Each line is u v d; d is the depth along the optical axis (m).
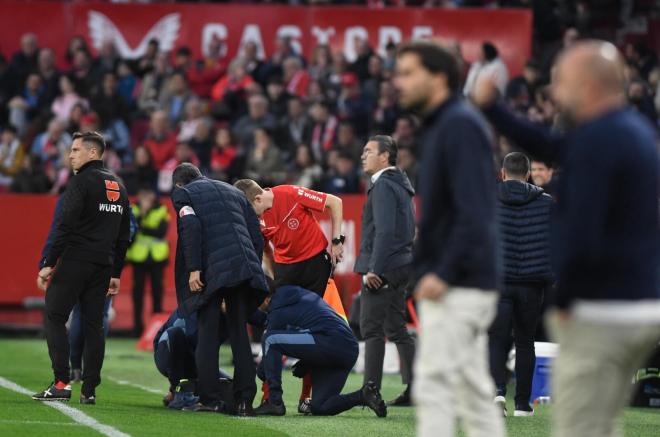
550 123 61.91
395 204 33.03
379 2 79.62
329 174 62.16
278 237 33.66
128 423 28.38
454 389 18.34
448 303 17.58
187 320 32.12
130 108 73.69
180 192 30.58
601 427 16.05
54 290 31.61
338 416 31.47
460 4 77.69
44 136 70.50
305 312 31.30
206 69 74.50
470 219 17.30
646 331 15.53
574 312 15.70
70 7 77.38
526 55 74.19
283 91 71.00
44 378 40.31
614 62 15.77
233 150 65.56
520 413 33.44
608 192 15.27
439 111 18.06
